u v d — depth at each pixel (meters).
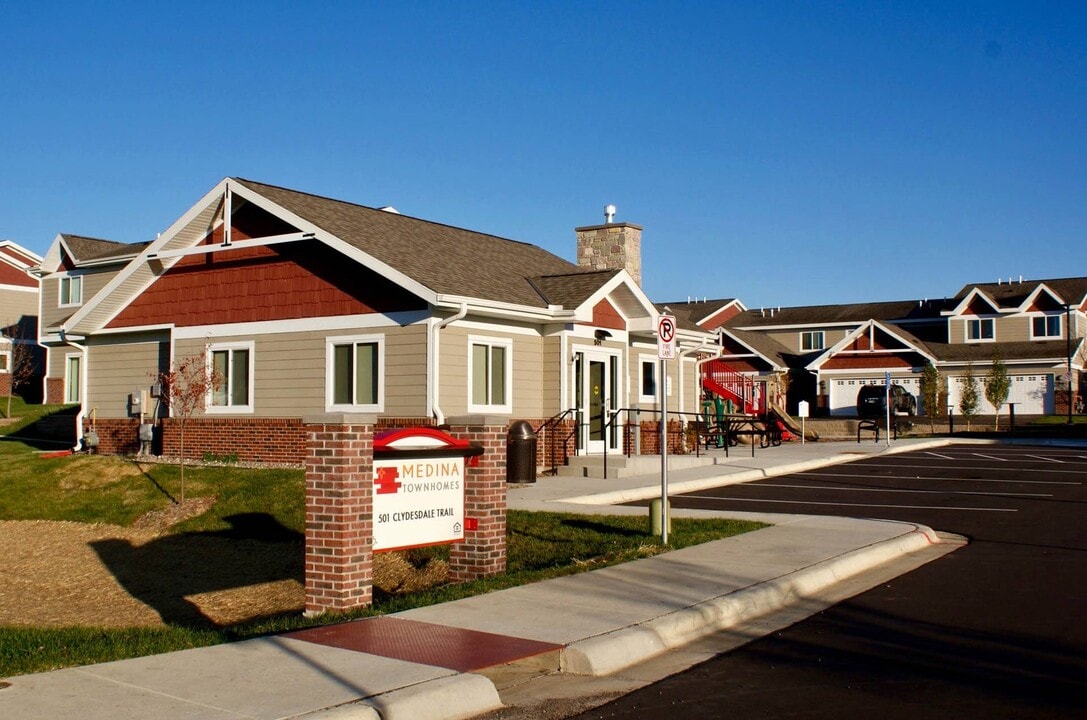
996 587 10.70
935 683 7.28
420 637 8.27
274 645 8.04
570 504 17.03
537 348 22.61
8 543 17.59
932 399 52.75
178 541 16.95
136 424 25.27
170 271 24.47
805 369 59.25
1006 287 60.59
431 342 19.97
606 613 9.07
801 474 23.31
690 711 6.75
